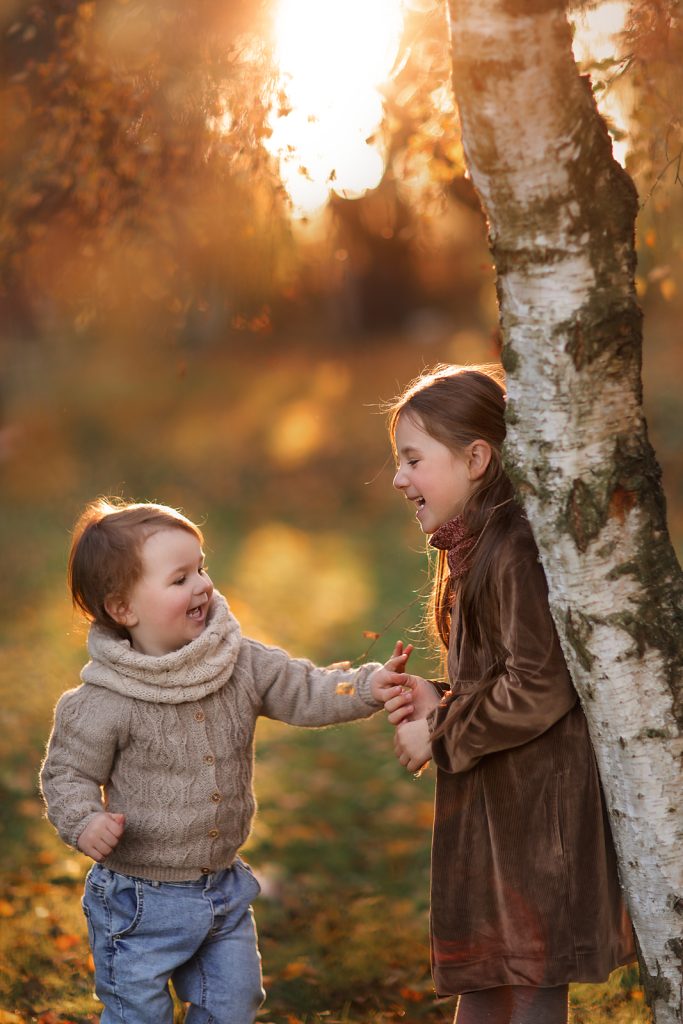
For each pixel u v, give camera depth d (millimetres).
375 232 5781
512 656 3256
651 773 3160
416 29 4406
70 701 3434
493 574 3307
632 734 3156
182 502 20297
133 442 24969
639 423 3117
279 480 21953
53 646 10328
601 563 3111
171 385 29766
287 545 17141
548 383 3055
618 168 3023
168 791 3404
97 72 4762
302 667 3752
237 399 28969
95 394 28375
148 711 3395
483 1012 3482
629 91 4395
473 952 3389
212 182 4938
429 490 3488
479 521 3420
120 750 3424
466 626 3426
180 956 3396
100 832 3248
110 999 3400
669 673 3152
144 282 5359
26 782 7004
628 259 3037
